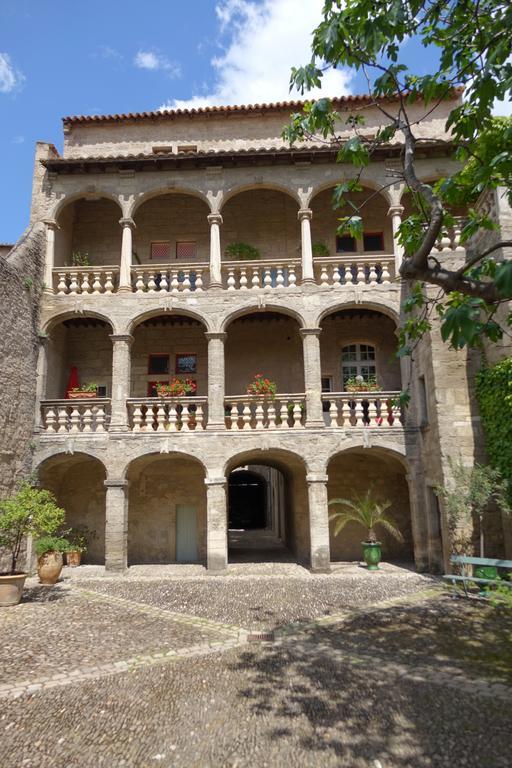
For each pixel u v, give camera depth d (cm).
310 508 1498
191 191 1714
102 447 1551
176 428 1599
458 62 593
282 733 547
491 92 518
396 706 605
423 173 1673
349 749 513
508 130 521
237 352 1894
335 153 1659
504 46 496
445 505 1303
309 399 1552
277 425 1691
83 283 1680
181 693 652
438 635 871
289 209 1953
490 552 1238
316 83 596
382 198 1927
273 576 1443
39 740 538
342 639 860
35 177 1741
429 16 586
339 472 1748
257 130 2044
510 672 705
